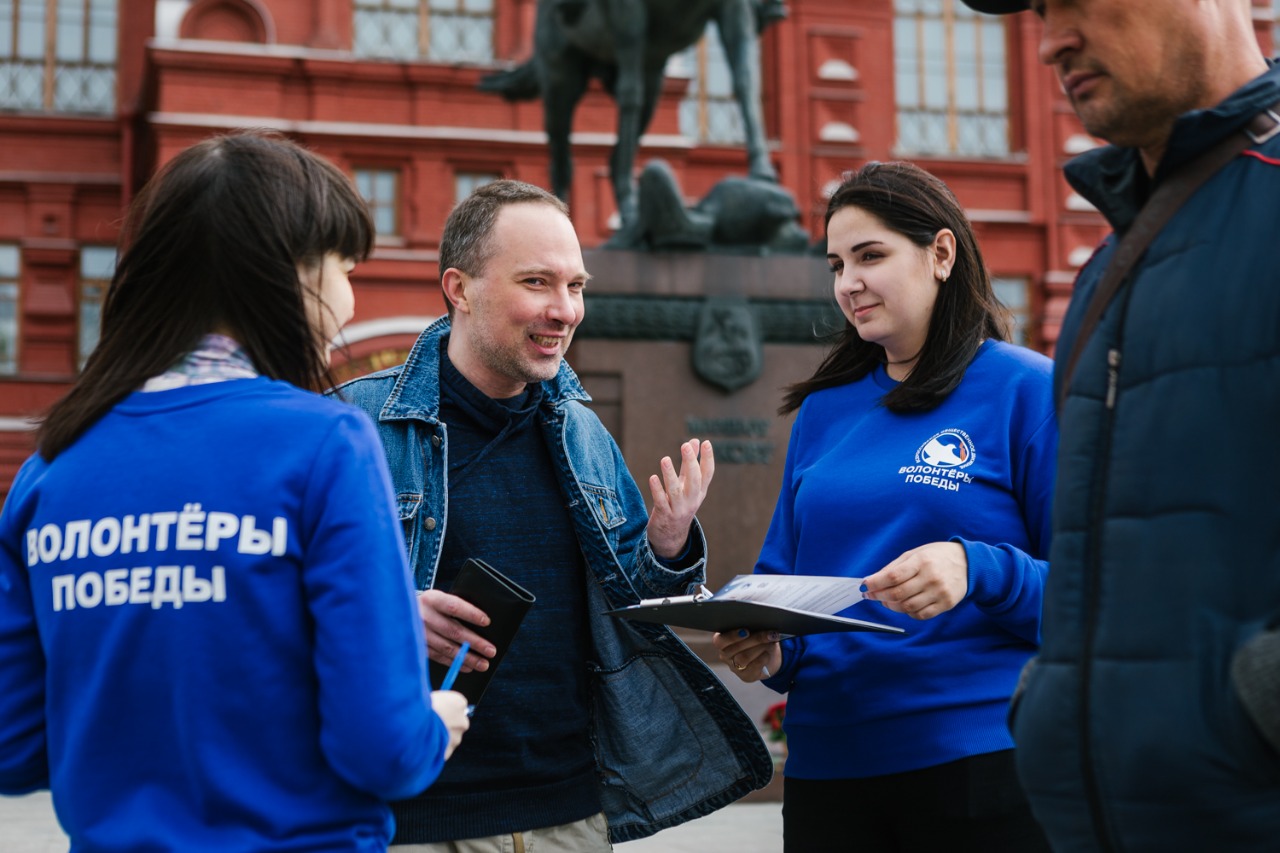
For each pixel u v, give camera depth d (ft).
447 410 8.76
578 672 8.69
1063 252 75.56
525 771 8.25
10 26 70.38
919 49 76.54
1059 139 76.38
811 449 9.29
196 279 5.73
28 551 5.59
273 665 5.28
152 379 5.66
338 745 5.20
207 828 5.17
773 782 24.82
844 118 74.95
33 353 67.51
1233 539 5.16
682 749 8.98
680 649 8.81
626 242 25.36
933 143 75.97
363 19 69.00
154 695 5.24
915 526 8.30
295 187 5.82
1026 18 77.00
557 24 31.81
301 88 66.69
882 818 8.32
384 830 5.58
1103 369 5.66
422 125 67.56
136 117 69.26
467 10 70.08
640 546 8.66
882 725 8.20
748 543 23.98
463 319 8.73
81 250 69.00
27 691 5.68
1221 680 5.08
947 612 8.23
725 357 24.13
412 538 8.31
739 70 29.32
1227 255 5.34
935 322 8.76
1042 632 5.78
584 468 8.77
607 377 23.85
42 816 24.61
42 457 5.76
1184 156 5.61
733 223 25.03
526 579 8.54
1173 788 5.14
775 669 8.52
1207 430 5.24
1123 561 5.38
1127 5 5.58
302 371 5.81
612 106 68.39
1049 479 8.20
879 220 8.70
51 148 69.36
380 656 5.23
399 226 66.85
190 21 65.92
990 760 7.97
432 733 5.43
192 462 5.39
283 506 5.32
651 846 19.94
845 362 9.37
